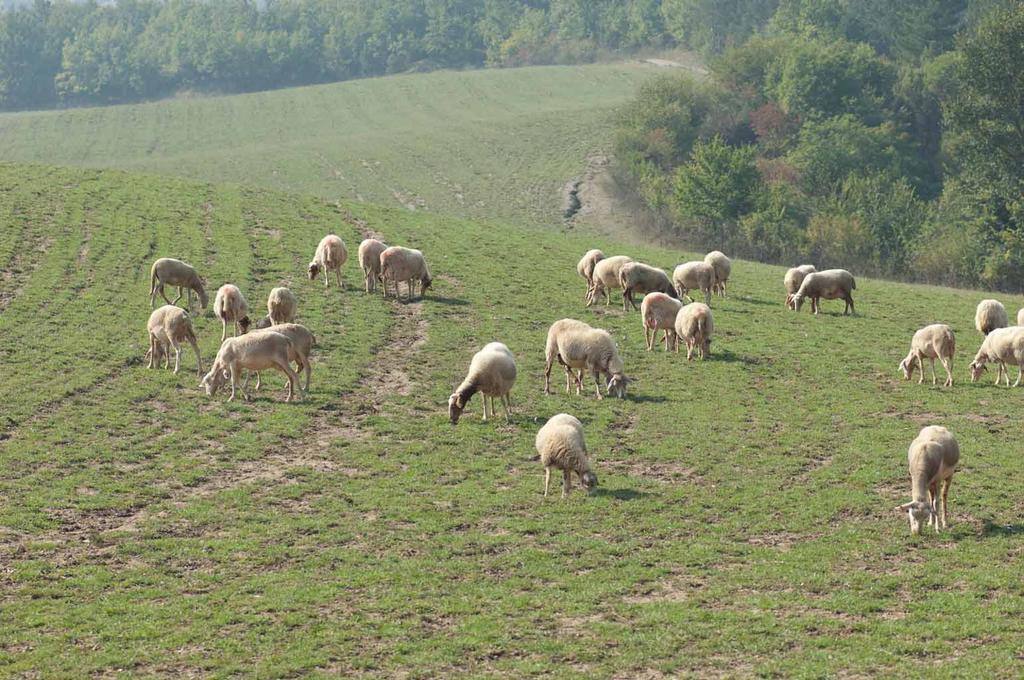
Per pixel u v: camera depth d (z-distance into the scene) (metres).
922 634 18.72
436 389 36.19
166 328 36.19
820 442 30.84
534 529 24.28
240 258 53.16
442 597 20.69
